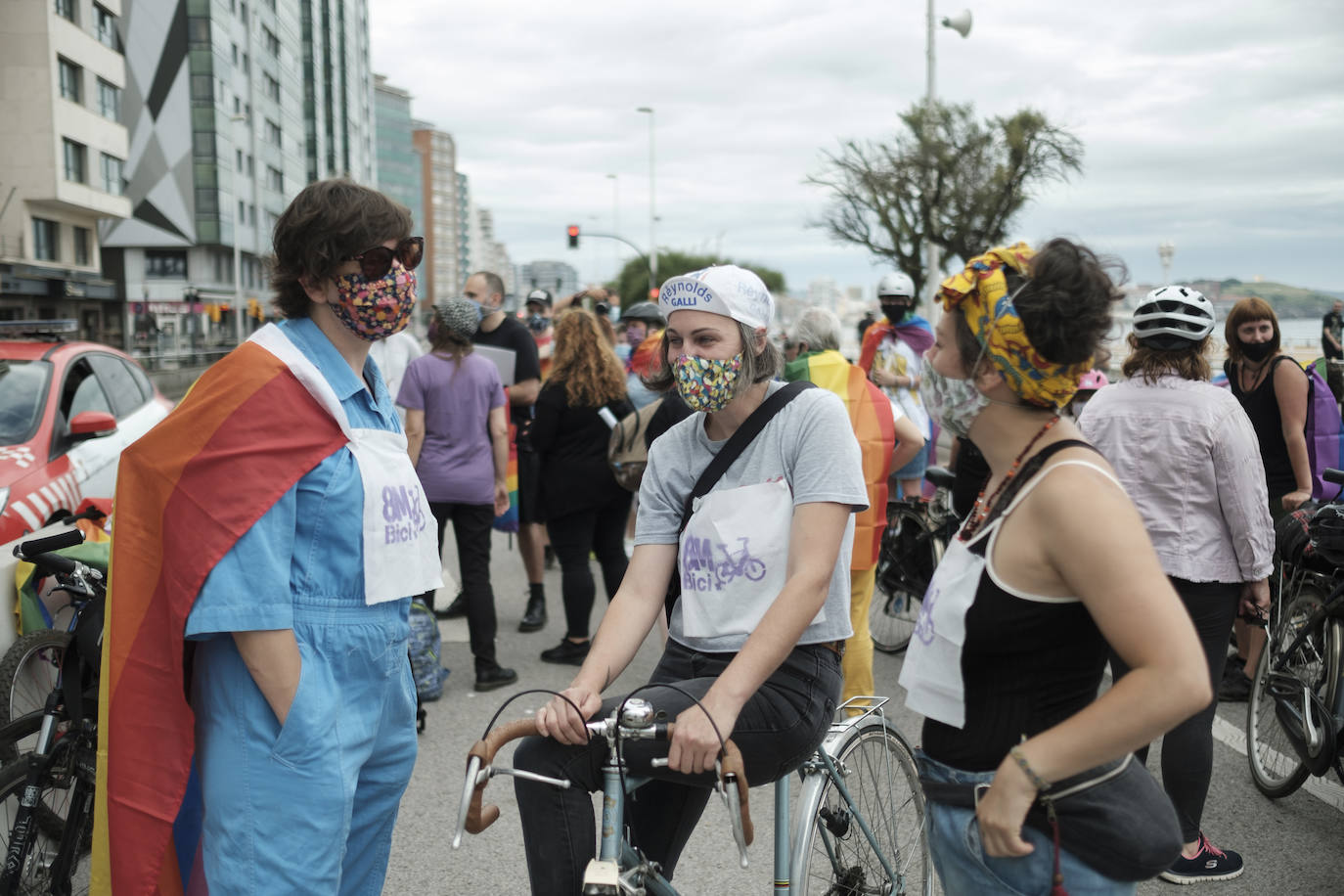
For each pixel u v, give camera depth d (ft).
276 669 6.73
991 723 5.62
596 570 28.27
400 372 25.86
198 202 189.88
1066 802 5.50
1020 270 5.52
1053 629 5.40
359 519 7.13
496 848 12.32
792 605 6.87
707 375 7.27
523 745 7.15
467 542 17.90
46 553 10.91
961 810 5.80
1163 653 4.88
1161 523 11.15
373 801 7.79
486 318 23.52
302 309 7.43
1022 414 5.70
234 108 201.77
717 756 6.43
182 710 6.97
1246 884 11.23
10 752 10.56
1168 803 5.77
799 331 14.53
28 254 128.16
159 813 6.96
